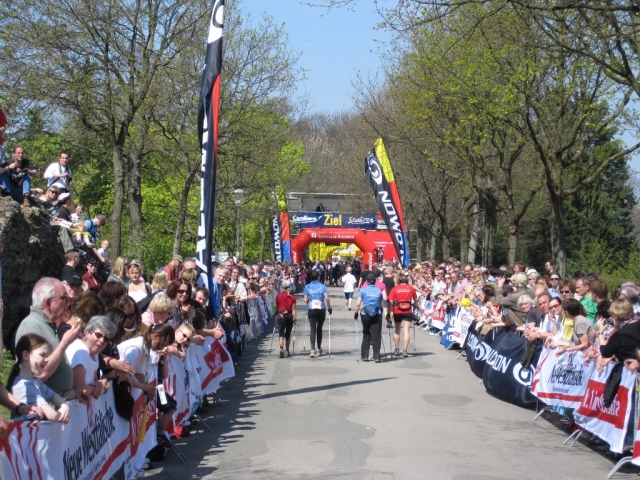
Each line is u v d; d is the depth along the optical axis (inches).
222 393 478.9
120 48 768.9
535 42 591.2
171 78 830.5
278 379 536.4
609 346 311.3
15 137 789.9
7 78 736.3
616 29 485.7
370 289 635.5
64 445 196.5
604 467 308.2
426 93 916.6
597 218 1669.5
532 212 1676.9
